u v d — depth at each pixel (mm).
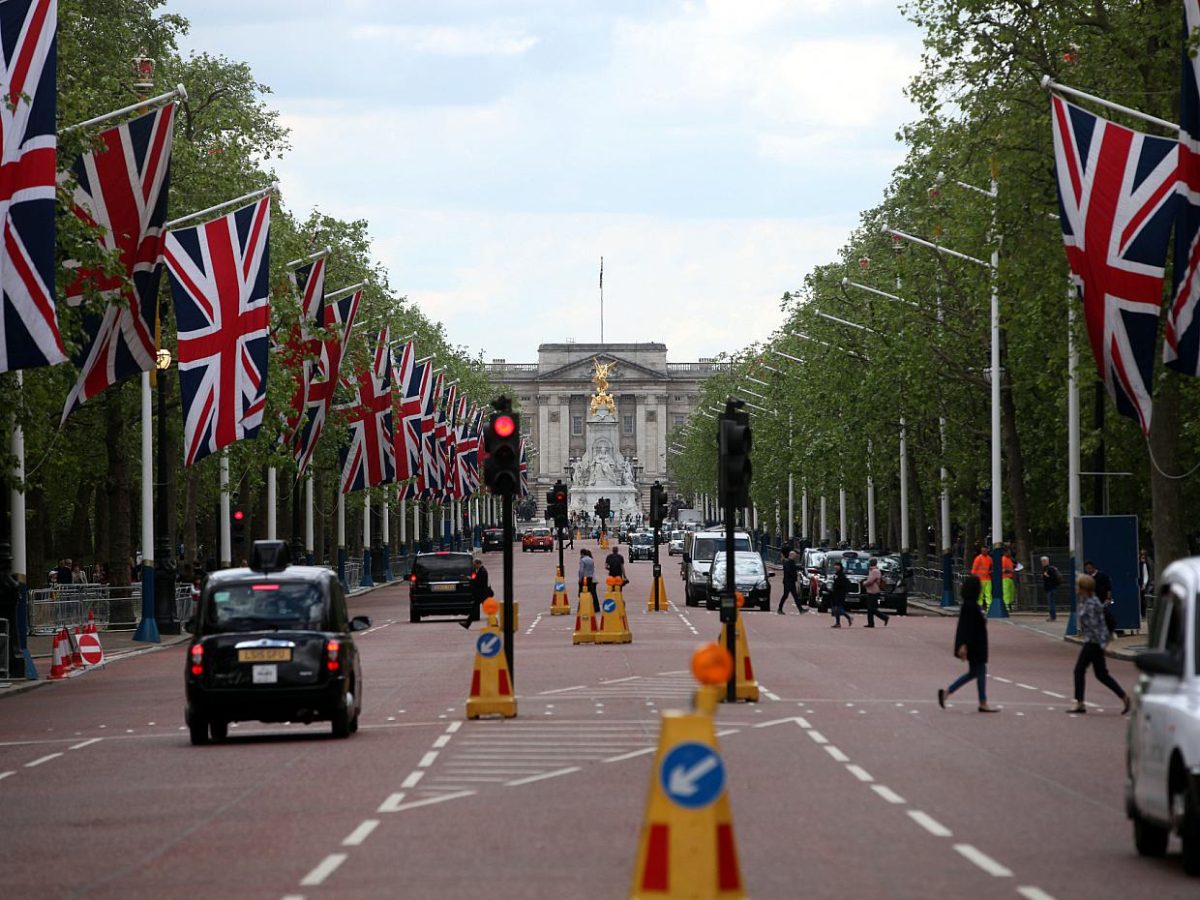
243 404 141375
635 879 34281
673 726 34062
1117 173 111938
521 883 43531
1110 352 113000
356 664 83938
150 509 168250
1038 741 77625
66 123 116188
